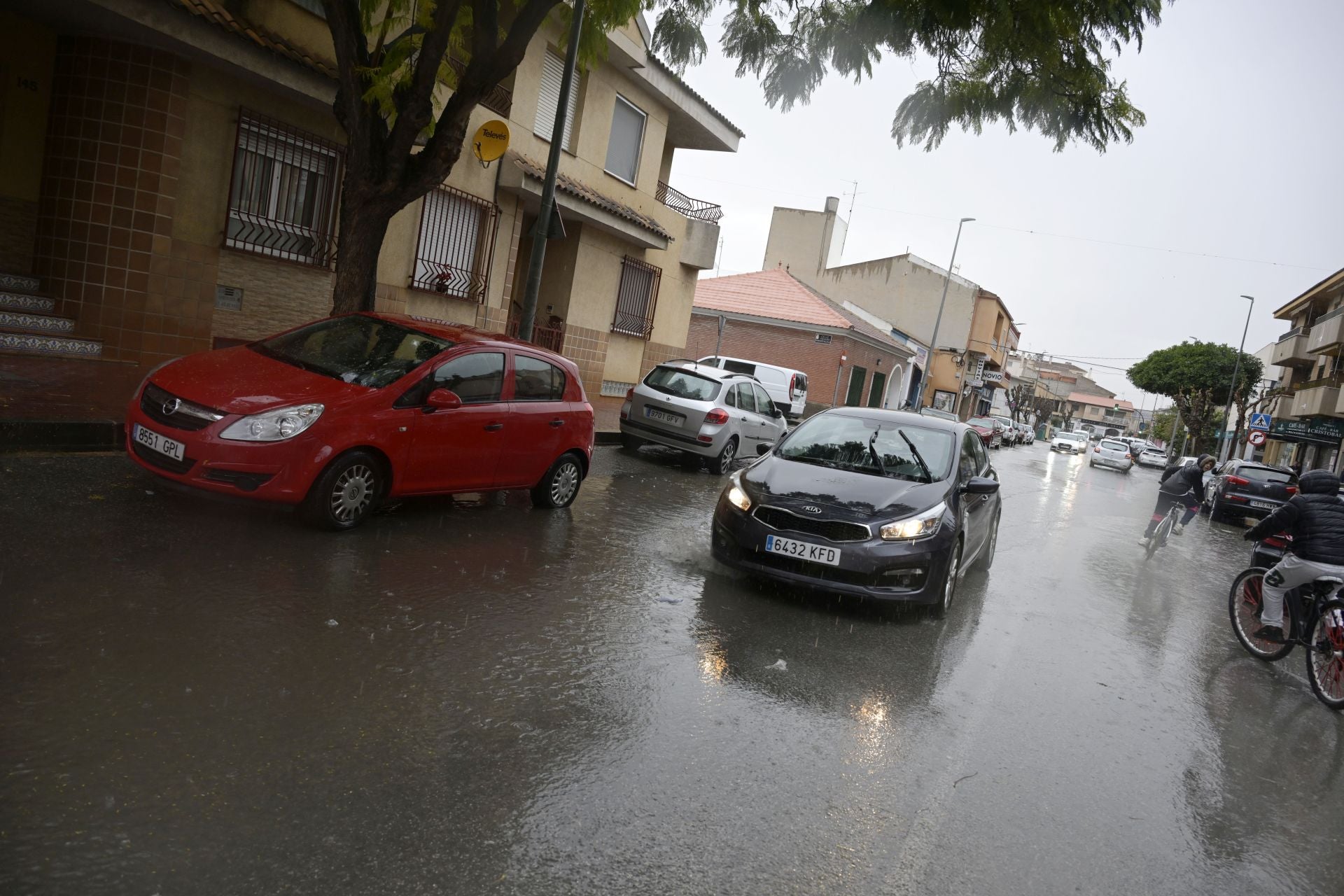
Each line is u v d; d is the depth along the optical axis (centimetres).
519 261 1855
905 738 449
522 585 600
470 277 1553
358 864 276
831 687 504
